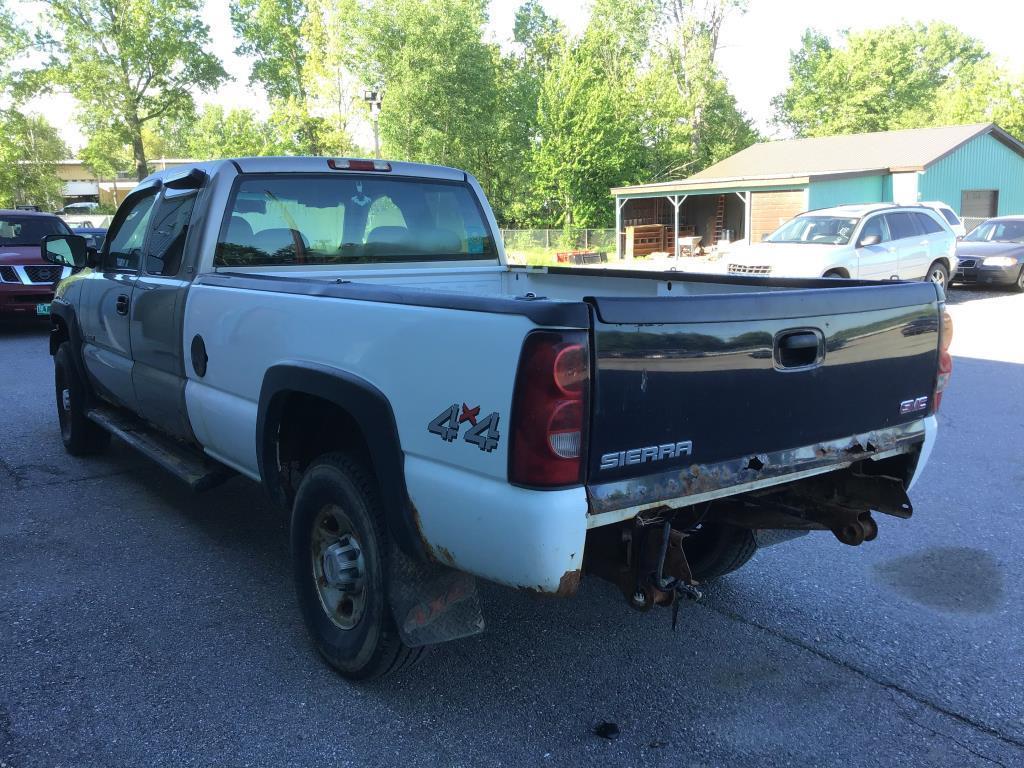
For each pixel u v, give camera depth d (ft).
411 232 16.30
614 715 10.01
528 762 9.12
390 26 146.61
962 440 22.13
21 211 48.08
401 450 9.05
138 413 16.57
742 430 8.86
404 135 146.41
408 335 8.91
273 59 189.47
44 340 41.60
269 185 14.38
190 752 9.23
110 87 159.84
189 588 13.46
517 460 7.75
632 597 8.98
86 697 10.29
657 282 14.73
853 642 11.80
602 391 7.75
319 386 10.14
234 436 12.39
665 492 8.29
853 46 189.06
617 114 131.03
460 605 9.43
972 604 12.96
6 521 16.44
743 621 12.44
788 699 10.38
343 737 9.53
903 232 51.13
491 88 147.54
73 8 157.58
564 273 16.49
